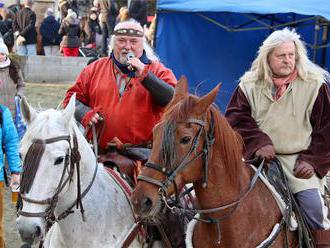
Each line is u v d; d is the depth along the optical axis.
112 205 4.20
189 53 10.65
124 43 4.59
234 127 4.50
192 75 10.74
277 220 4.15
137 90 4.56
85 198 4.05
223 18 10.56
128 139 4.59
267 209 4.12
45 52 16.59
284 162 4.46
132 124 4.57
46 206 3.64
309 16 9.84
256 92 4.50
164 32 10.46
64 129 3.76
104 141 4.63
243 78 4.59
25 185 3.61
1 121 5.62
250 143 4.40
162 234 4.36
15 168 5.71
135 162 4.54
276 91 4.44
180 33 10.55
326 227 4.38
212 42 10.73
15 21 16.11
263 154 4.30
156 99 4.43
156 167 3.59
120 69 4.62
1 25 16.30
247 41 10.82
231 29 10.16
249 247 4.00
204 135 3.73
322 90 4.36
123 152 4.55
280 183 4.32
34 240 3.63
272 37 4.38
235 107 4.55
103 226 4.11
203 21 10.60
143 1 15.59
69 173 3.80
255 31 10.75
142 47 4.67
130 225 4.25
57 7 19.55
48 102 12.65
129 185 4.42
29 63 14.98
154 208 3.57
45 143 3.66
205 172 3.76
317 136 4.37
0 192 5.78
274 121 4.43
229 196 3.93
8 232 7.19
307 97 4.37
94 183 4.12
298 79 4.39
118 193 4.27
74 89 4.77
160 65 4.74
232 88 10.81
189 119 3.66
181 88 3.92
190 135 3.63
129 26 4.59
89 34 16.83
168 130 3.60
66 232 4.06
